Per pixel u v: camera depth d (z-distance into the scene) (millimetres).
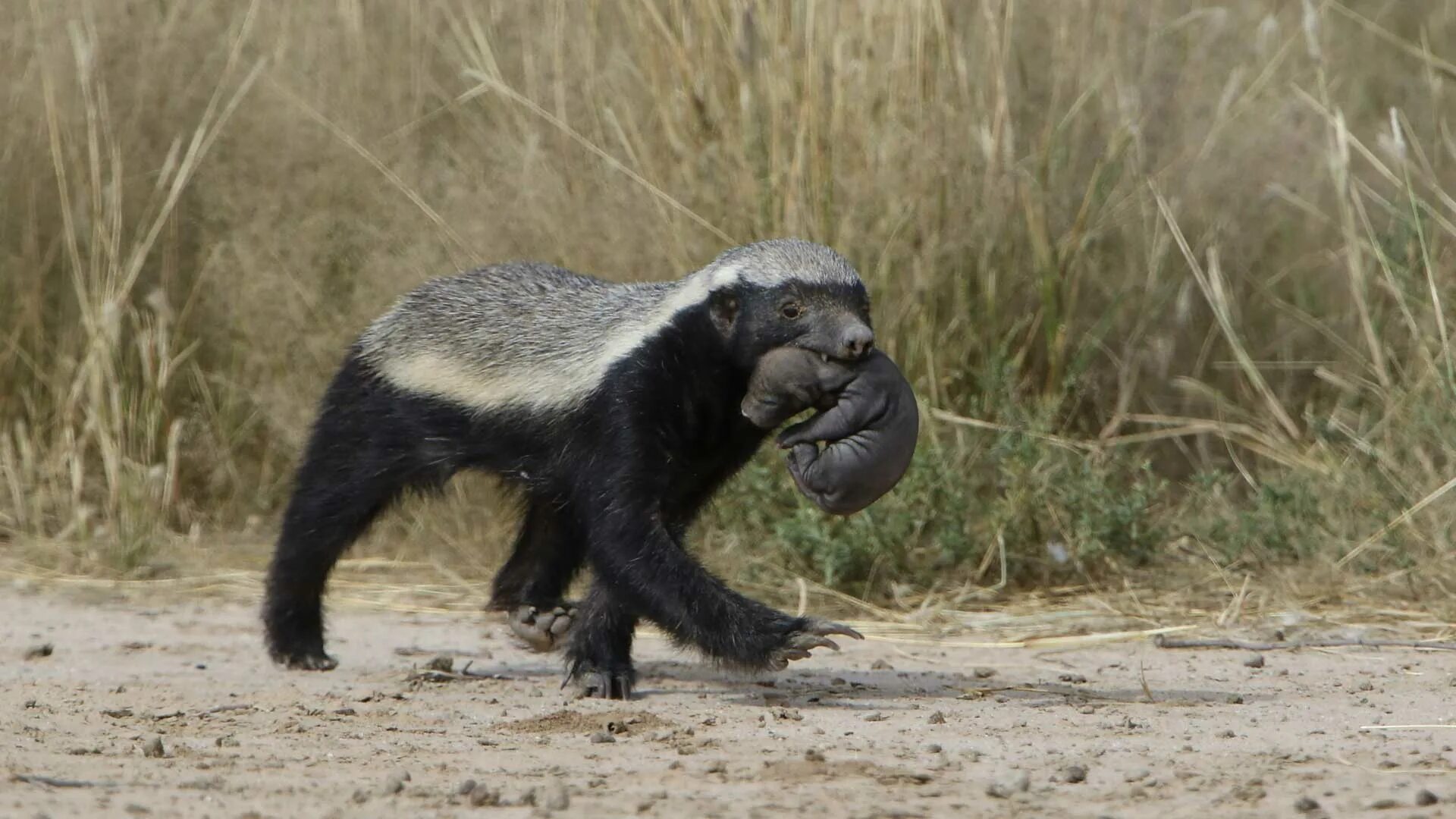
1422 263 13883
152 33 14445
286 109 14305
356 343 10109
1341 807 6367
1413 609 11516
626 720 8195
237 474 14219
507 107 13969
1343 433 13508
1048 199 13555
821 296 8562
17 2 14328
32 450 13992
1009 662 10398
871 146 12766
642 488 8852
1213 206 14352
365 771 7035
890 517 12141
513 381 9281
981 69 13406
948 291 13172
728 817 6184
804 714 8578
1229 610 11570
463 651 10750
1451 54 15734
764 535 12547
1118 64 13961
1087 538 12195
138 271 14070
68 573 12938
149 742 7492
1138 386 14078
